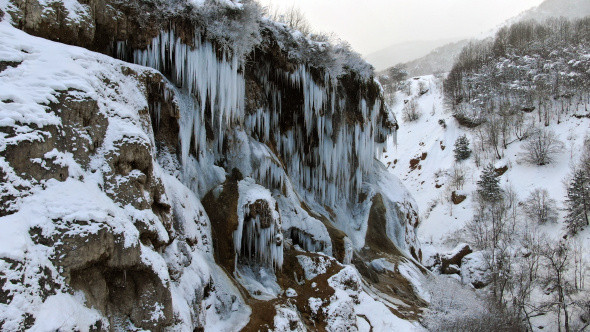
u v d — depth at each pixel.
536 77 65.50
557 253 34.53
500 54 85.00
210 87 15.98
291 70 20.33
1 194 6.03
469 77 80.19
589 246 38.03
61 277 6.25
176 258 9.75
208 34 15.62
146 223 8.30
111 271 7.35
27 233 6.05
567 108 58.50
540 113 60.84
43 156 6.73
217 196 14.83
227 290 12.07
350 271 15.91
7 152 6.29
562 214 43.88
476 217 48.84
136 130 8.90
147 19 14.02
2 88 6.72
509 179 53.66
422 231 56.06
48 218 6.38
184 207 12.04
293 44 20.50
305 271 15.50
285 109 21.69
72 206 6.70
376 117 27.72
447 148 68.56
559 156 52.03
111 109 8.66
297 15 28.50
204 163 15.72
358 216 26.66
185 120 14.73
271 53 19.62
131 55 14.34
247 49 17.06
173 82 15.55
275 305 12.38
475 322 18.02
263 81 19.97
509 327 20.05
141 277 7.82
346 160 25.25
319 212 22.77
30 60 7.57
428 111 85.81
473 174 58.88
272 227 14.70
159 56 15.09
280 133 21.86
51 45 8.36
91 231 6.70
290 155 22.27
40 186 6.59
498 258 31.05
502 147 59.59
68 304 6.16
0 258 5.47
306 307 13.75
